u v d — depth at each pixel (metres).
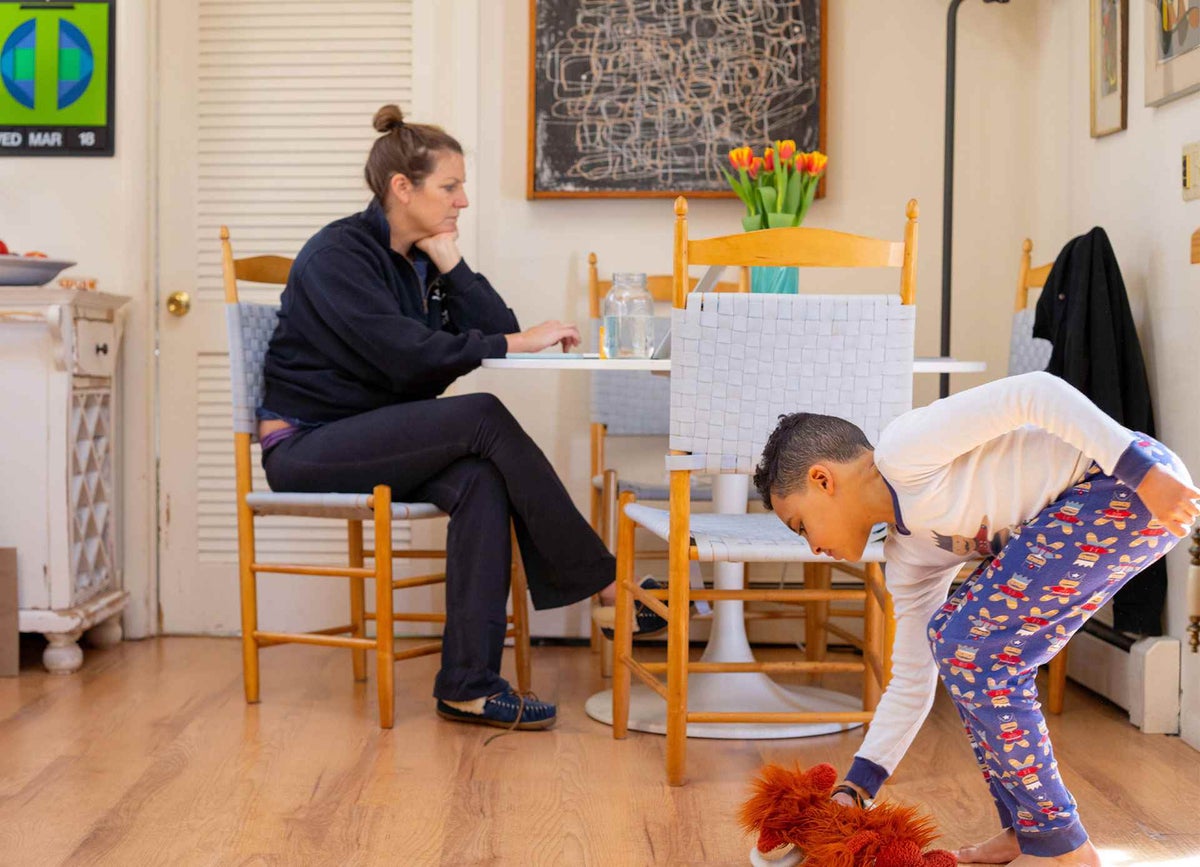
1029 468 1.49
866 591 2.22
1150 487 1.30
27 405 2.91
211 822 1.86
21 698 2.64
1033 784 1.55
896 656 1.69
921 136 3.22
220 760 2.19
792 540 2.10
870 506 1.56
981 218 3.22
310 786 2.04
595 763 2.19
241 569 2.60
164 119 3.27
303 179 3.28
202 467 3.30
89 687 2.74
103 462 3.16
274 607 3.30
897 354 2.04
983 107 3.22
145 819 1.87
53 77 3.21
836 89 3.22
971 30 3.21
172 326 3.29
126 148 3.20
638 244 3.24
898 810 1.57
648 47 3.18
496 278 3.25
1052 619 1.51
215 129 3.28
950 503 1.49
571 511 2.46
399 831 1.83
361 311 2.48
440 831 1.83
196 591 3.32
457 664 2.42
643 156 3.19
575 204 3.24
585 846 1.77
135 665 2.97
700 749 2.29
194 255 3.29
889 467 1.47
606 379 3.14
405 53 3.25
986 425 1.40
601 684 2.83
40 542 2.91
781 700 2.54
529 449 2.44
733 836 1.82
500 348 2.47
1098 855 1.59
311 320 2.57
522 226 3.25
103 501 3.16
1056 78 3.06
